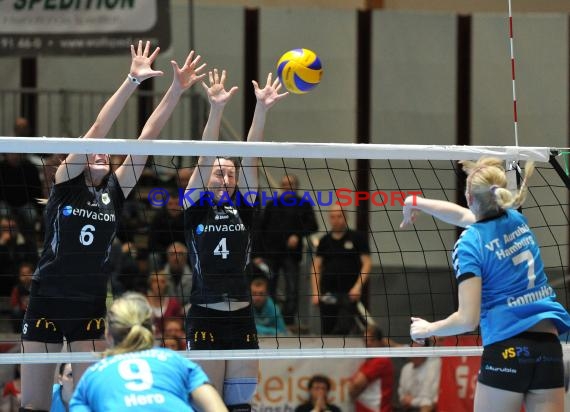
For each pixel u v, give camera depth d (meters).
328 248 23.02
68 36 25.75
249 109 29.45
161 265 23.95
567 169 14.81
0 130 28.97
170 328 21.81
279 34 29.53
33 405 13.11
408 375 20.55
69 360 12.57
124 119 28.86
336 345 21.66
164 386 9.45
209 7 29.34
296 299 23.33
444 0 29.75
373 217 28.14
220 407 9.58
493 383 11.27
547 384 11.18
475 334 20.44
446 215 12.26
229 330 14.20
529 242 11.56
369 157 13.53
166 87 29.31
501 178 11.59
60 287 13.21
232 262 14.25
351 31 29.58
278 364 20.28
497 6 29.58
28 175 25.28
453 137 29.64
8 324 22.78
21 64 29.38
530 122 29.59
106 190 13.60
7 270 23.59
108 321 9.91
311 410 20.20
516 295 11.29
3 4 25.77
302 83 14.52
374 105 29.58
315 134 29.53
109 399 9.28
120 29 25.66
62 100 29.03
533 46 29.59
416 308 26.58
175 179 25.83
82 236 13.23
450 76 29.62
